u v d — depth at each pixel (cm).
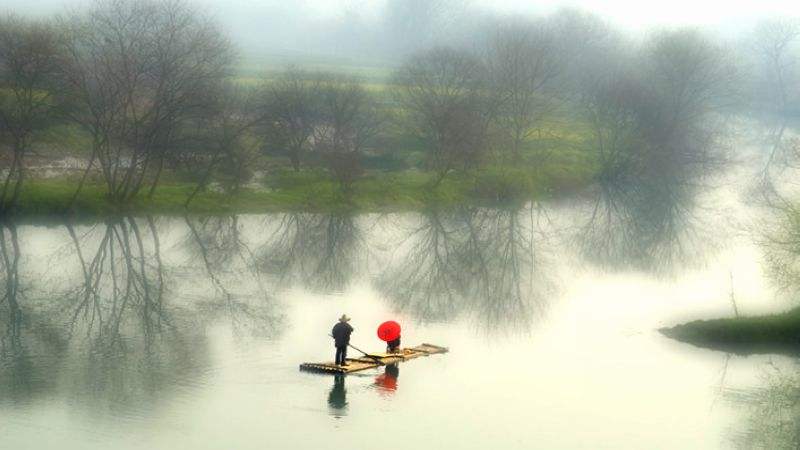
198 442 5547
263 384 6575
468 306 9325
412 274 10800
